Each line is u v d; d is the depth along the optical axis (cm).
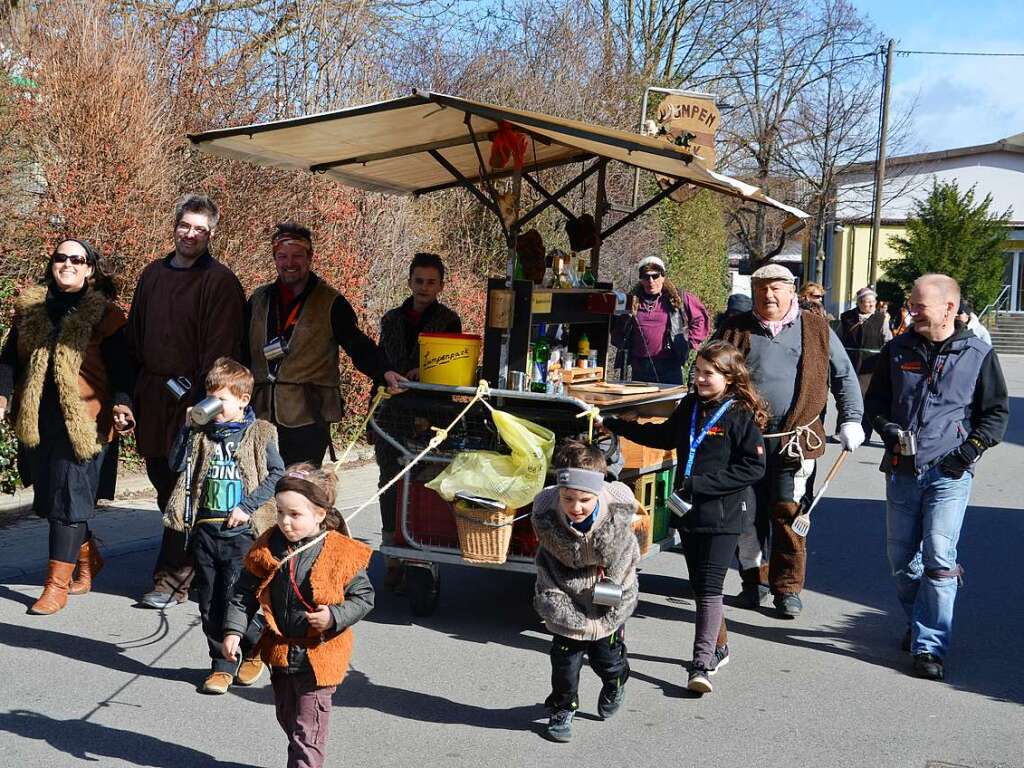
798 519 619
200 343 621
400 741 455
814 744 468
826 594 714
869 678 555
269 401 618
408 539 614
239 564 499
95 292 614
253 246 1097
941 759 455
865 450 1405
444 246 1539
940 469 556
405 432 623
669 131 737
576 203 1698
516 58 1892
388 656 561
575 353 750
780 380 629
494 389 591
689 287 2212
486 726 475
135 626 587
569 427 594
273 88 1263
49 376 602
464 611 646
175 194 1034
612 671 473
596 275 758
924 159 5053
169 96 1102
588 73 1988
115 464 650
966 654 596
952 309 561
